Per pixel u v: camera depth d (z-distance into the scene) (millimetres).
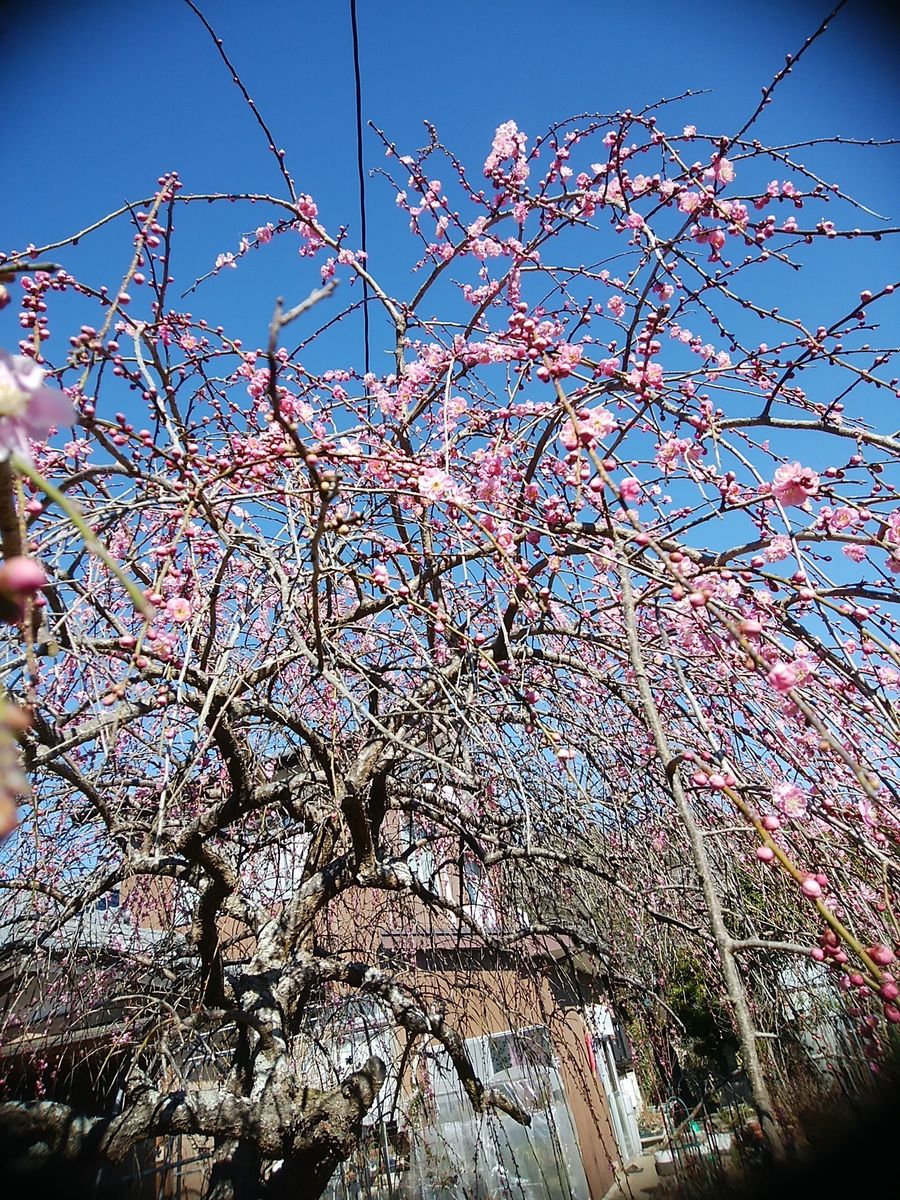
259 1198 2969
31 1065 3912
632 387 2600
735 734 2707
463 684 2873
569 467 2379
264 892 4320
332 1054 4316
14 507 1244
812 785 2451
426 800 3801
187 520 2150
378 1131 4086
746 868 3057
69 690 2949
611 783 2969
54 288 2621
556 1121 6211
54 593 2453
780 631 2541
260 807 3412
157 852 3041
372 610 3342
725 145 2654
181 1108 2811
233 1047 4051
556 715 2979
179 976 3885
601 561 2477
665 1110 3910
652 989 3656
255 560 2822
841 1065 2736
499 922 4102
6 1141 2611
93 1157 2676
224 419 3385
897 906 2346
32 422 1021
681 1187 3691
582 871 3561
